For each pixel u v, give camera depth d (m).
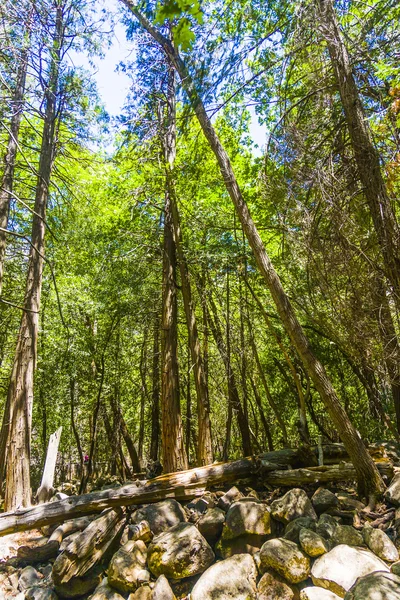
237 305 8.75
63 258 10.52
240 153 9.09
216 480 5.40
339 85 5.05
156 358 10.47
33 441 11.72
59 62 7.11
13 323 10.74
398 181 4.45
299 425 5.66
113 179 9.18
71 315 9.80
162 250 8.17
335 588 3.28
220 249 7.90
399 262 4.42
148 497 5.18
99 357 9.96
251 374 9.19
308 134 5.63
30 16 5.55
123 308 9.42
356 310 5.25
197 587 3.80
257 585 3.76
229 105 7.13
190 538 4.29
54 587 4.43
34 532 5.55
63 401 9.77
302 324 8.51
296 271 7.48
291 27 5.20
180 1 2.21
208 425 6.80
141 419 11.17
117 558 4.38
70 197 9.76
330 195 5.09
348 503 4.45
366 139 4.72
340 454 5.57
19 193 9.55
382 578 3.00
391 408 6.89
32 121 9.64
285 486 5.21
